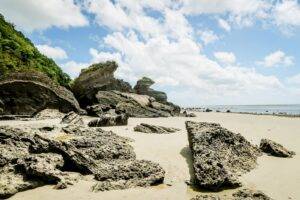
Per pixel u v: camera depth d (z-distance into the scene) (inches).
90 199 393.4
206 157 496.1
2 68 1660.9
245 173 513.7
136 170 472.1
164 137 789.2
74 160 495.8
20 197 401.4
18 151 541.3
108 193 414.9
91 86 1718.8
